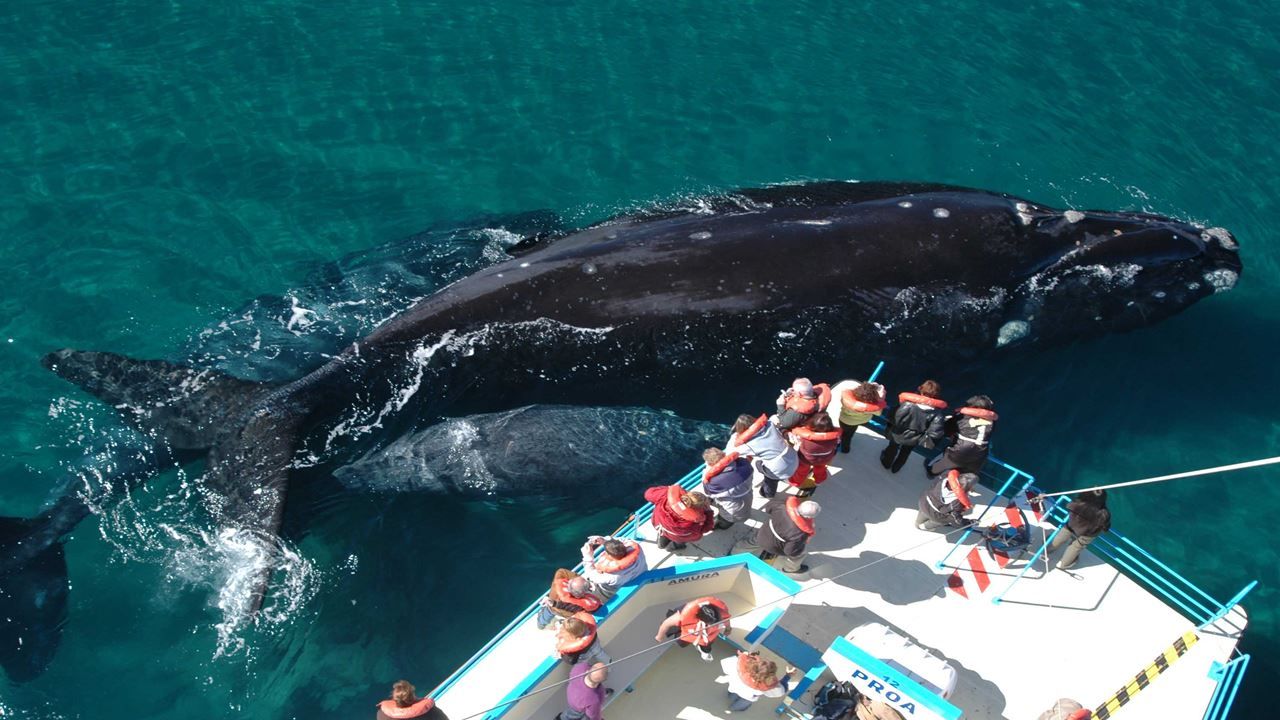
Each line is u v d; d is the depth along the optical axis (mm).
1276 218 21125
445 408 16156
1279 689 14727
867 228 17359
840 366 17047
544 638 11938
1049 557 13336
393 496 15719
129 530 14891
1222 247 19422
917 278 17234
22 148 20406
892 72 23125
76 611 14297
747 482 12664
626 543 11711
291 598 14766
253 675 14047
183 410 15375
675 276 16547
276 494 14578
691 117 21828
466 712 11359
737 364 16656
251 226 19438
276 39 22844
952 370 17703
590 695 10859
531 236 18172
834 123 21938
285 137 20984
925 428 13164
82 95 21422
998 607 12805
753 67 22953
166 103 21422
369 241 19281
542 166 20766
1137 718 11797
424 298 16625
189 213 19562
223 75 22047
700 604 11383
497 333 16219
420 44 22938
